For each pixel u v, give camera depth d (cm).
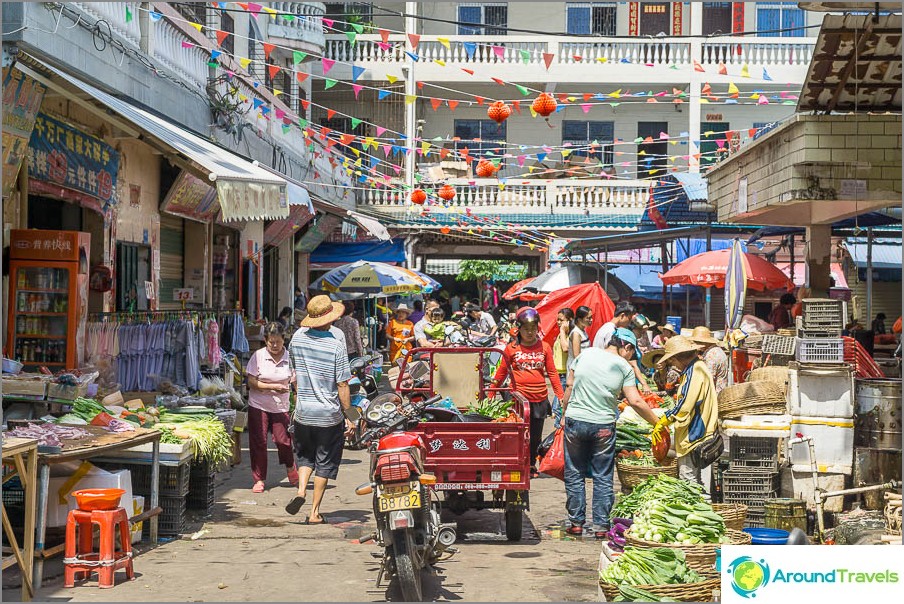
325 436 874
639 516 639
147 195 1369
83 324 981
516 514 812
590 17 3053
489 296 3219
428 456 808
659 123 3150
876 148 988
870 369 1027
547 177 3130
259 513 914
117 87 1116
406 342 1959
